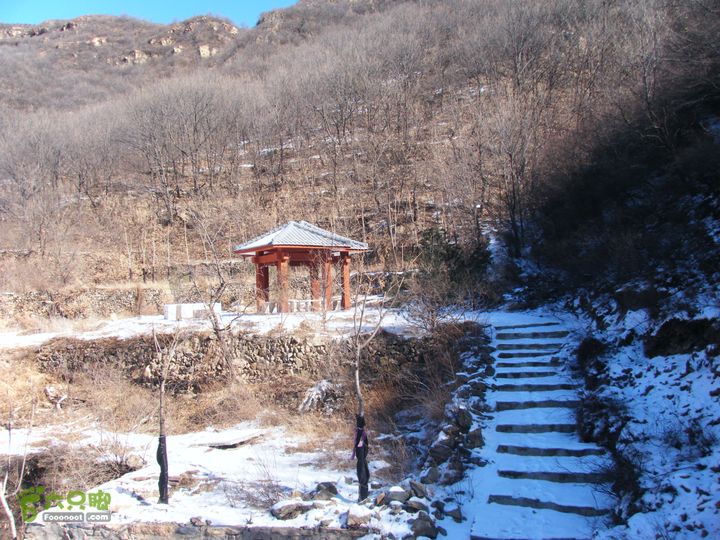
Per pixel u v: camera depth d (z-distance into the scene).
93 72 106.44
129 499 9.77
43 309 30.05
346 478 10.11
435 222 32.28
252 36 105.12
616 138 19.16
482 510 8.09
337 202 36.28
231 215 38.75
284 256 20.55
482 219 27.56
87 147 48.47
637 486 7.55
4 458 13.30
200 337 18.66
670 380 9.67
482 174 27.33
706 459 7.29
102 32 128.75
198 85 52.94
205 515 8.79
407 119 43.78
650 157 17.20
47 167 47.44
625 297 12.63
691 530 6.29
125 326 21.91
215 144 48.19
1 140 49.88
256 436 14.08
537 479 8.70
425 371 14.67
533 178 22.86
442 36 58.41
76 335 21.23
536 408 10.89
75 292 30.44
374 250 31.33
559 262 18.34
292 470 11.20
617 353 11.44
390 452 11.53
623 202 17.12
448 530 7.76
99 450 13.48
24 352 20.53
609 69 33.44
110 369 19.16
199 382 17.81
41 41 126.31
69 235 39.31
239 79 67.06
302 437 13.76
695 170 14.28
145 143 47.31
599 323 13.14
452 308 17.02
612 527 7.14
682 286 11.46
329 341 16.89
